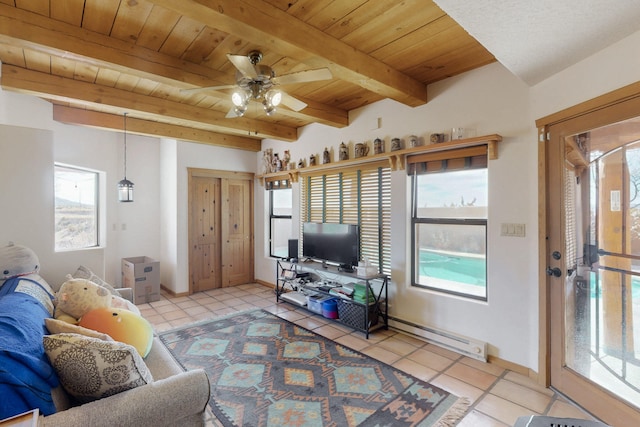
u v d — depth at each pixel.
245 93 2.51
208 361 2.82
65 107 3.70
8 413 1.03
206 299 4.76
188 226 5.02
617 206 1.92
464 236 3.10
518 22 1.64
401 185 3.46
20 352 1.17
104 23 2.14
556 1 1.46
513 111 2.65
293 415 2.09
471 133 2.89
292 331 3.49
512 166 2.66
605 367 2.02
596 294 2.07
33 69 2.77
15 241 2.60
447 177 3.21
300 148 4.73
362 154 3.78
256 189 5.76
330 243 4.02
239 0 1.81
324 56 2.23
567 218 2.27
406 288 3.44
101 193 4.86
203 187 5.28
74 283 2.03
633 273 1.84
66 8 1.97
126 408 1.23
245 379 2.53
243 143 5.30
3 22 1.92
